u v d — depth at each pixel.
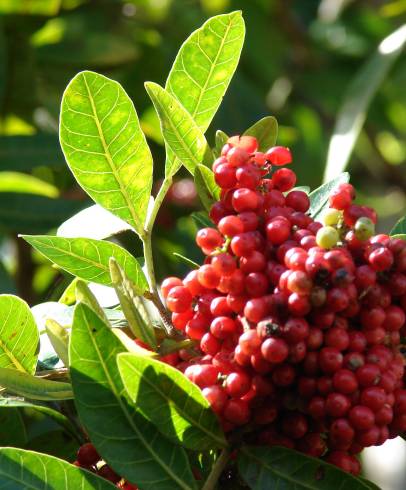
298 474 0.31
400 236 0.34
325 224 0.31
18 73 0.59
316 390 0.30
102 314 0.31
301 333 0.30
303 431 0.31
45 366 0.35
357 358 0.30
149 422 0.31
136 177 0.34
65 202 0.51
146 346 0.33
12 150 0.51
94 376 0.31
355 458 0.32
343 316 0.30
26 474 0.31
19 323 0.33
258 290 0.31
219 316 0.31
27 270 0.56
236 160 0.32
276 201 0.32
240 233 0.31
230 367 0.31
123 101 0.33
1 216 0.51
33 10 0.62
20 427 0.36
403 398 0.31
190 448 0.31
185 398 0.31
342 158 0.60
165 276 0.53
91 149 0.33
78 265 0.34
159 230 0.56
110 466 0.31
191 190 0.58
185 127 0.33
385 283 0.31
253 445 0.32
